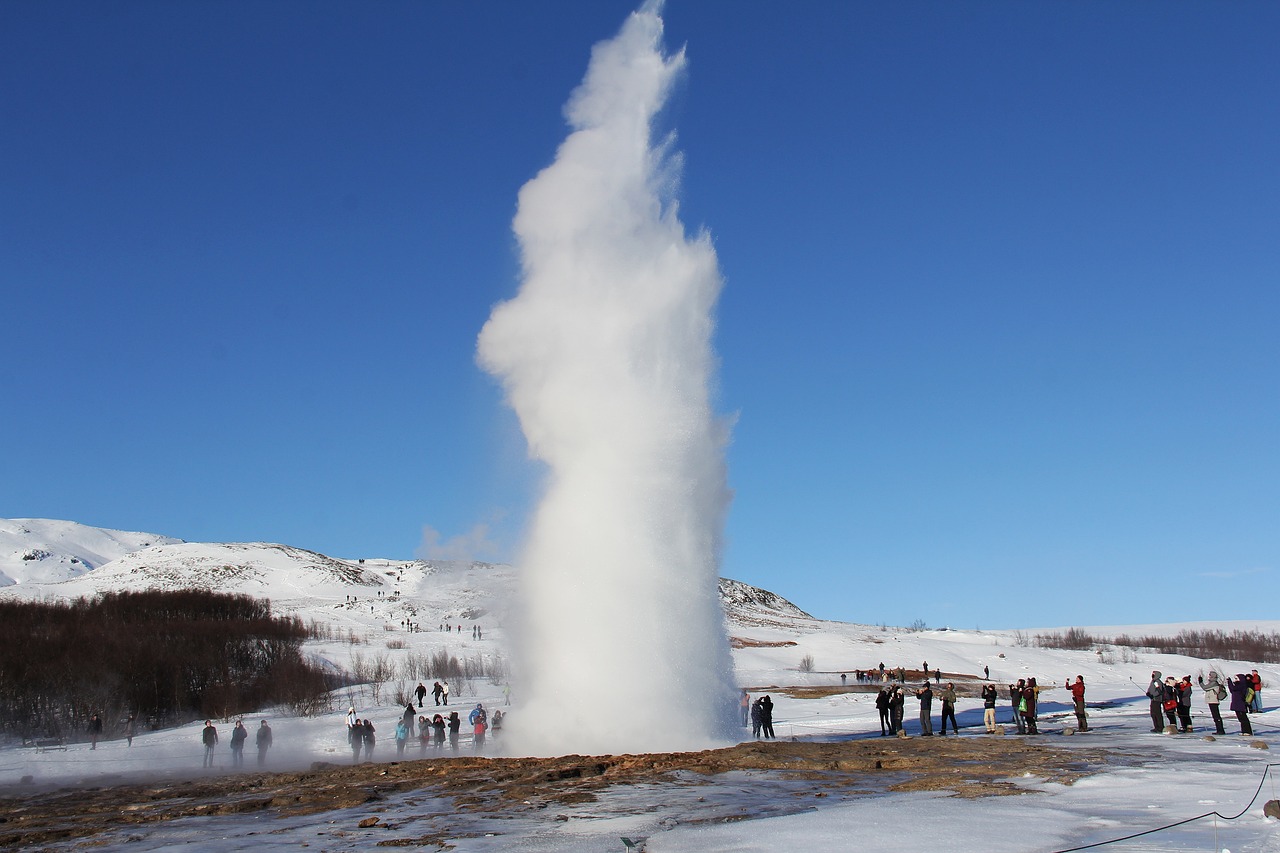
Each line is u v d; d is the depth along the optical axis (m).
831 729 44.41
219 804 23.72
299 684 85.88
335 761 40.91
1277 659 156.62
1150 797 18.20
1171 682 36.72
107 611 127.56
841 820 16.27
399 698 77.81
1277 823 14.80
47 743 62.94
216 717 76.50
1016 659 122.94
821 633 163.25
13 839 20.00
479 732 40.72
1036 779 21.53
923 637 161.75
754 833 15.30
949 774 23.03
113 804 26.78
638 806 19.03
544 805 19.77
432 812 19.92
